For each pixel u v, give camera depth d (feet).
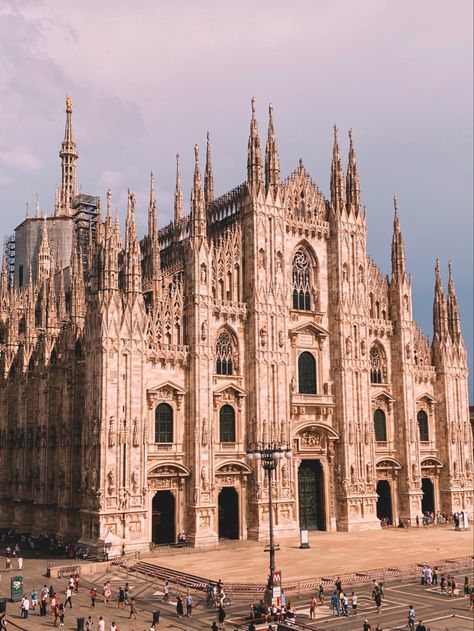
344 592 193.06
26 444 303.27
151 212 339.98
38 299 374.02
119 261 309.01
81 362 275.39
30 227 468.34
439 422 332.80
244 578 197.98
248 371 276.21
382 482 312.91
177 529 250.78
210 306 266.77
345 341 300.20
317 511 290.97
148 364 253.65
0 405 330.54
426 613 171.01
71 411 271.08
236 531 266.36
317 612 172.04
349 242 310.86
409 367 319.27
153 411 252.21
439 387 334.24
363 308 309.01
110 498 234.58
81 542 239.71
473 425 418.31
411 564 219.61
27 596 184.96
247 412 273.95
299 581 195.52
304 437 286.66
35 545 266.98
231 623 160.66
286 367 281.13
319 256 307.17
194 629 156.25
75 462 268.82
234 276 280.92
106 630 154.51
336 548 247.70
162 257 338.34
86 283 294.66
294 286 299.99
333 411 296.71
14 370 329.31
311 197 310.65
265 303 279.69
